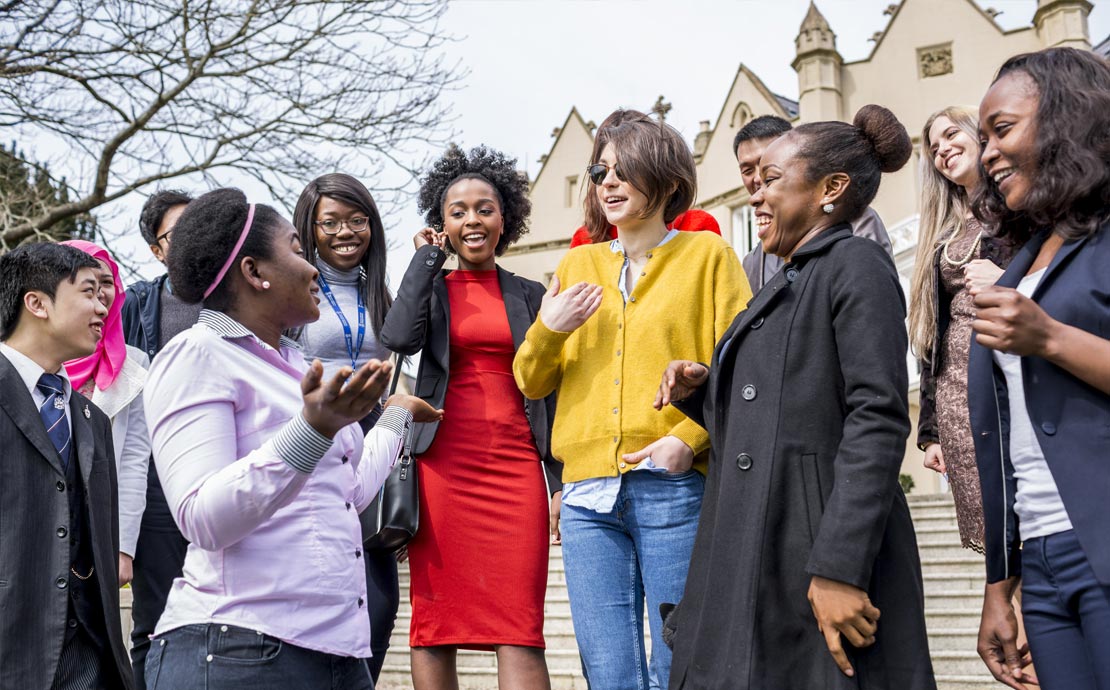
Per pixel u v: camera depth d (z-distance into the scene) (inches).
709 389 95.9
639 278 116.0
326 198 138.4
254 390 84.2
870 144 94.3
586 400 114.2
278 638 80.3
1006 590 88.8
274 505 76.7
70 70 370.0
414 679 124.5
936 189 132.6
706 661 82.2
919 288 132.6
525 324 131.3
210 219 87.0
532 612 123.4
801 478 82.9
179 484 78.3
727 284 113.6
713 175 868.6
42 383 112.6
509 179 143.3
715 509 90.0
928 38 815.7
